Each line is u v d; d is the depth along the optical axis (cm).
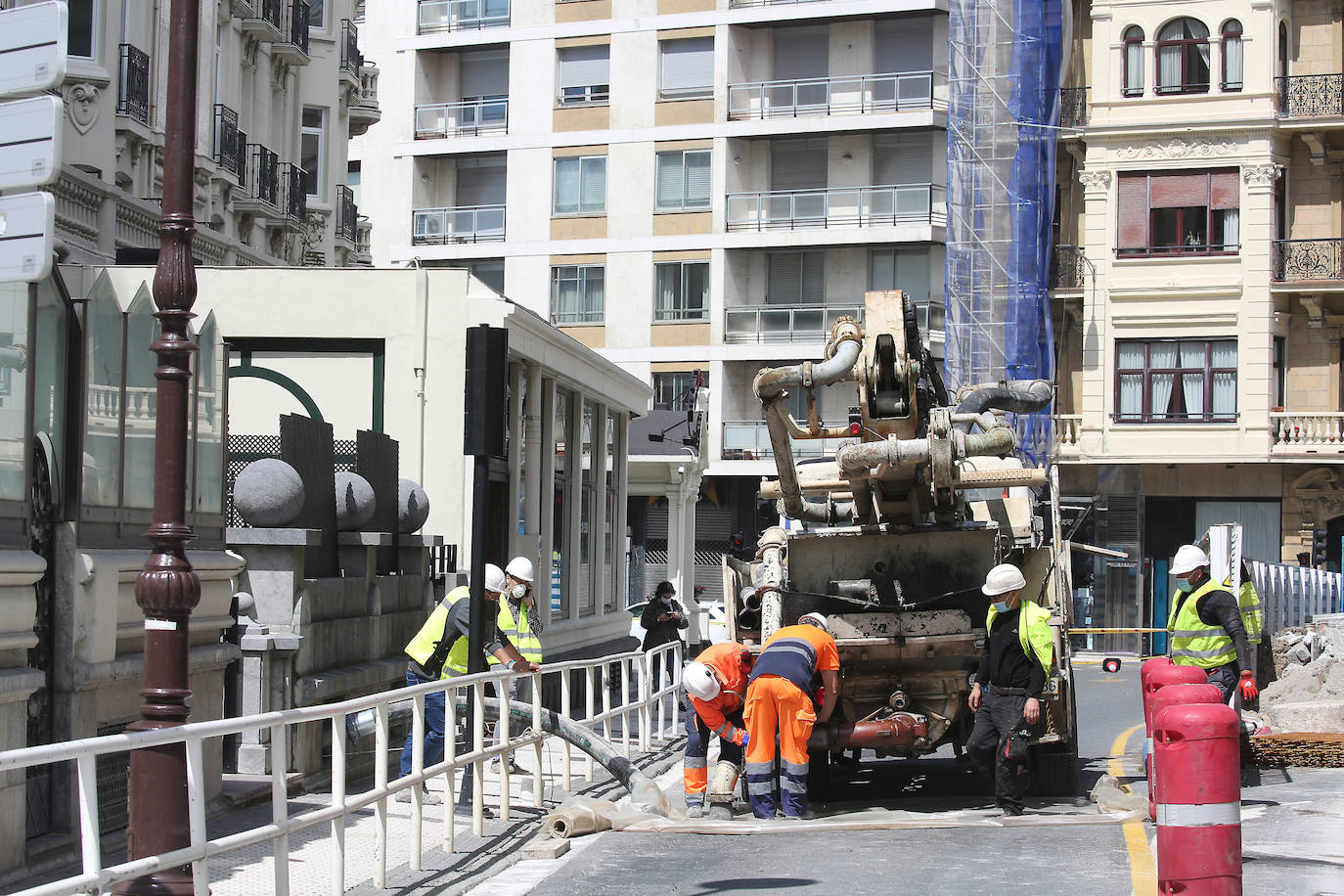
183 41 863
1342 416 3938
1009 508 1405
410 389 2023
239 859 990
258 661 1263
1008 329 4128
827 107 4941
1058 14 4216
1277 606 3145
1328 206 4056
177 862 684
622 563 2875
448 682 1052
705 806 1262
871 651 1234
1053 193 4219
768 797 1179
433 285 2036
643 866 987
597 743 1289
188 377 849
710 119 5000
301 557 1322
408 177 5316
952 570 1321
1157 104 4091
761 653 1201
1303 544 4009
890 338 1206
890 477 1255
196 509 1190
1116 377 4112
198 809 707
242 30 3098
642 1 5072
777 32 5025
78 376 1002
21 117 614
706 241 4972
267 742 1261
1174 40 4097
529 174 5175
